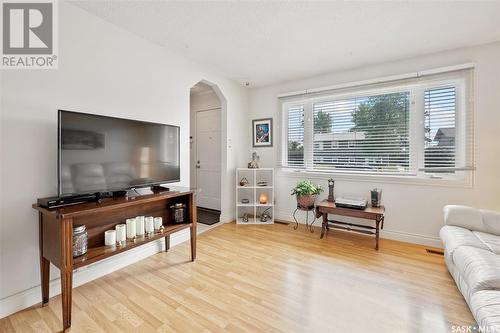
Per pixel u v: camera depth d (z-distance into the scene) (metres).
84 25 1.92
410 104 2.82
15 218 1.59
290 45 2.51
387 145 2.98
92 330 1.40
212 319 1.50
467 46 2.49
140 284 1.91
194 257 2.35
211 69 3.22
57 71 1.77
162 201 2.40
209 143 4.45
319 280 1.97
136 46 2.31
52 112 1.75
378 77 2.96
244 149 4.03
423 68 2.71
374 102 3.05
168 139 2.37
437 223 2.67
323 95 3.37
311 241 2.87
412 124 2.81
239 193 4.03
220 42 2.47
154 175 2.23
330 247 2.68
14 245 1.58
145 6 1.86
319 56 2.78
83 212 1.48
